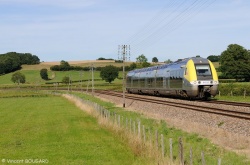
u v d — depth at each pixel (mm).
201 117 28578
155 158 17219
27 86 183625
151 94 66438
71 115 48062
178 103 41531
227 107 34344
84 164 19609
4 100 96188
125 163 18938
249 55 118812
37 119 46188
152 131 25188
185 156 17156
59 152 23391
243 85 59875
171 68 52250
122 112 41000
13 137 31344
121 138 25766
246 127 22391
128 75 82312
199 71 44688
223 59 120312
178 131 23984
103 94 87062
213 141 20125
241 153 16906
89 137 28703
